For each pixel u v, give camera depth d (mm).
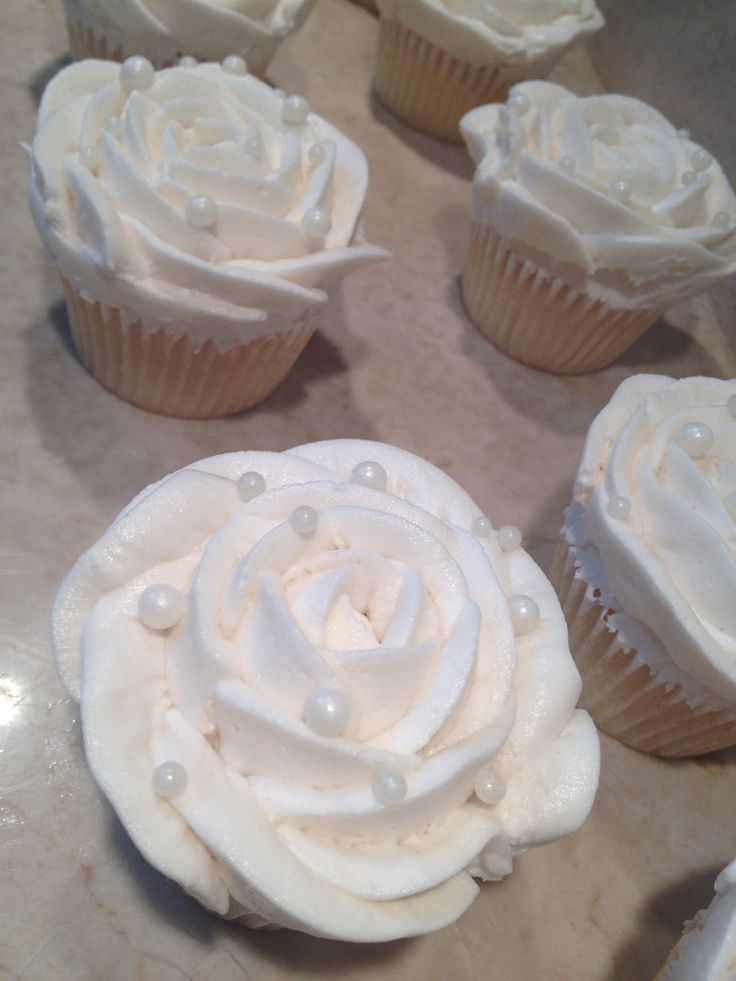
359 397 288
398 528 160
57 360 259
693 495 209
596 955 202
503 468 286
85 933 175
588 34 347
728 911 164
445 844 150
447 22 325
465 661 151
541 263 283
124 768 142
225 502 167
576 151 278
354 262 239
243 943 182
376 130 370
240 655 150
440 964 191
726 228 282
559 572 240
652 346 341
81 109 228
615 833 224
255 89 247
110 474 243
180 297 218
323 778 145
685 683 213
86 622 155
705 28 365
